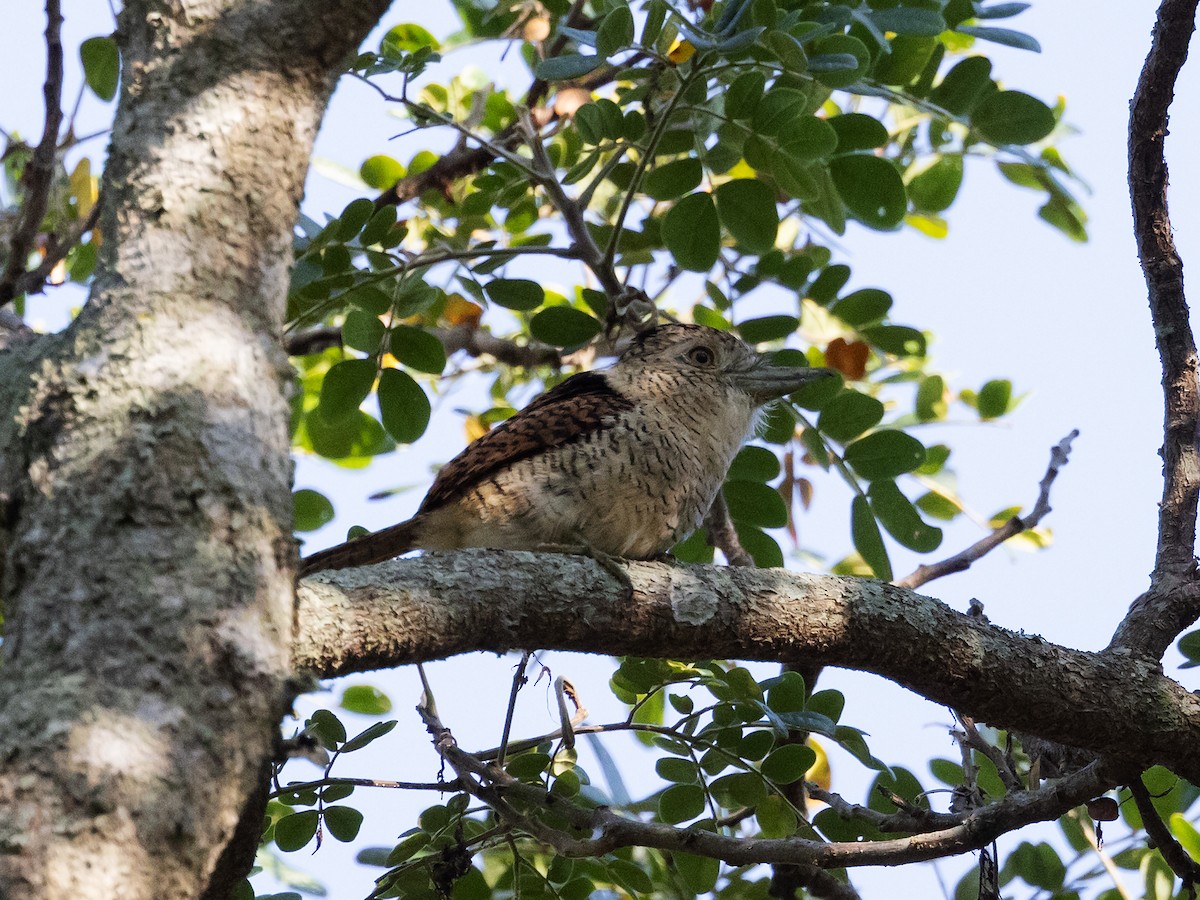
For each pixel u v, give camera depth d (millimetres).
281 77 5398
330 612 5852
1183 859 7730
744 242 9273
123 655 4277
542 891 8281
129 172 5188
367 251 8766
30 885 3809
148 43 5387
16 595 4551
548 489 8711
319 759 4660
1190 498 9000
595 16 11016
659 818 8273
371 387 9070
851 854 7242
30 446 4816
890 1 9430
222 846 4332
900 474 9594
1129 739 7617
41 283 7578
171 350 4844
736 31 8320
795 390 9820
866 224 9164
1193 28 8680
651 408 9109
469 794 7848
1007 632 7680
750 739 7938
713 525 10227
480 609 6367
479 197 10781
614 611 6809
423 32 11547
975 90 9641
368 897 7785
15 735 4082
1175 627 8484
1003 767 8266
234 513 4660
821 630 7242
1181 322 9266
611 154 10820
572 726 8070
